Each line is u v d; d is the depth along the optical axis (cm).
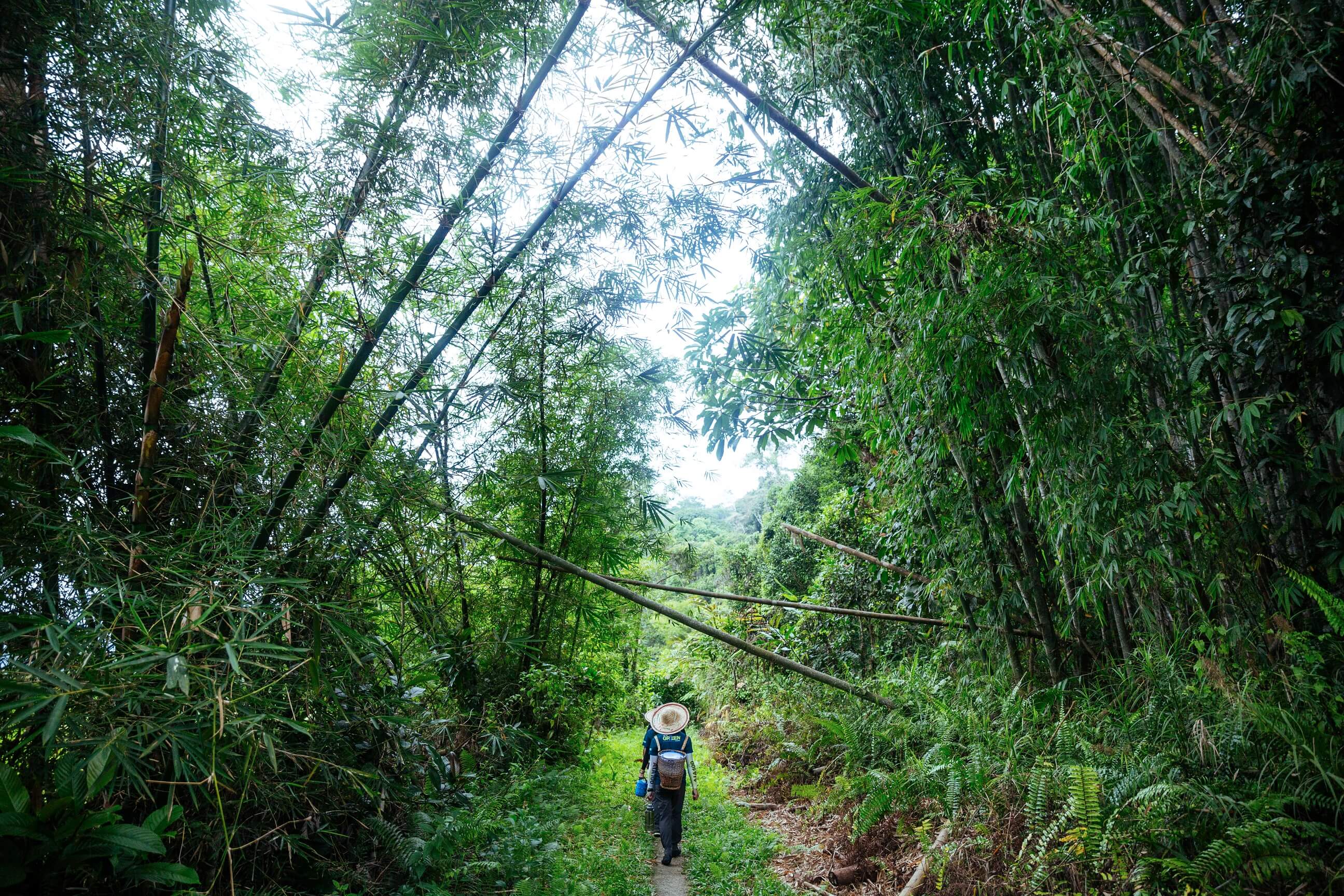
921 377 420
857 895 383
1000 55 408
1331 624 284
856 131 511
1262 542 316
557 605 594
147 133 253
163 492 255
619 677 840
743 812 584
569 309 448
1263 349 292
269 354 271
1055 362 361
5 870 171
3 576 201
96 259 242
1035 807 325
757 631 882
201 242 261
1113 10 372
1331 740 262
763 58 419
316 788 283
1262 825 241
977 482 477
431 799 397
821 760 615
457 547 421
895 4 391
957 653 563
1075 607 441
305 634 284
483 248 368
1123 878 272
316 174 308
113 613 220
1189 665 352
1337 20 260
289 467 282
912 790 413
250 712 202
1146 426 335
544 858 372
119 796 222
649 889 378
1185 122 350
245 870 260
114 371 255
